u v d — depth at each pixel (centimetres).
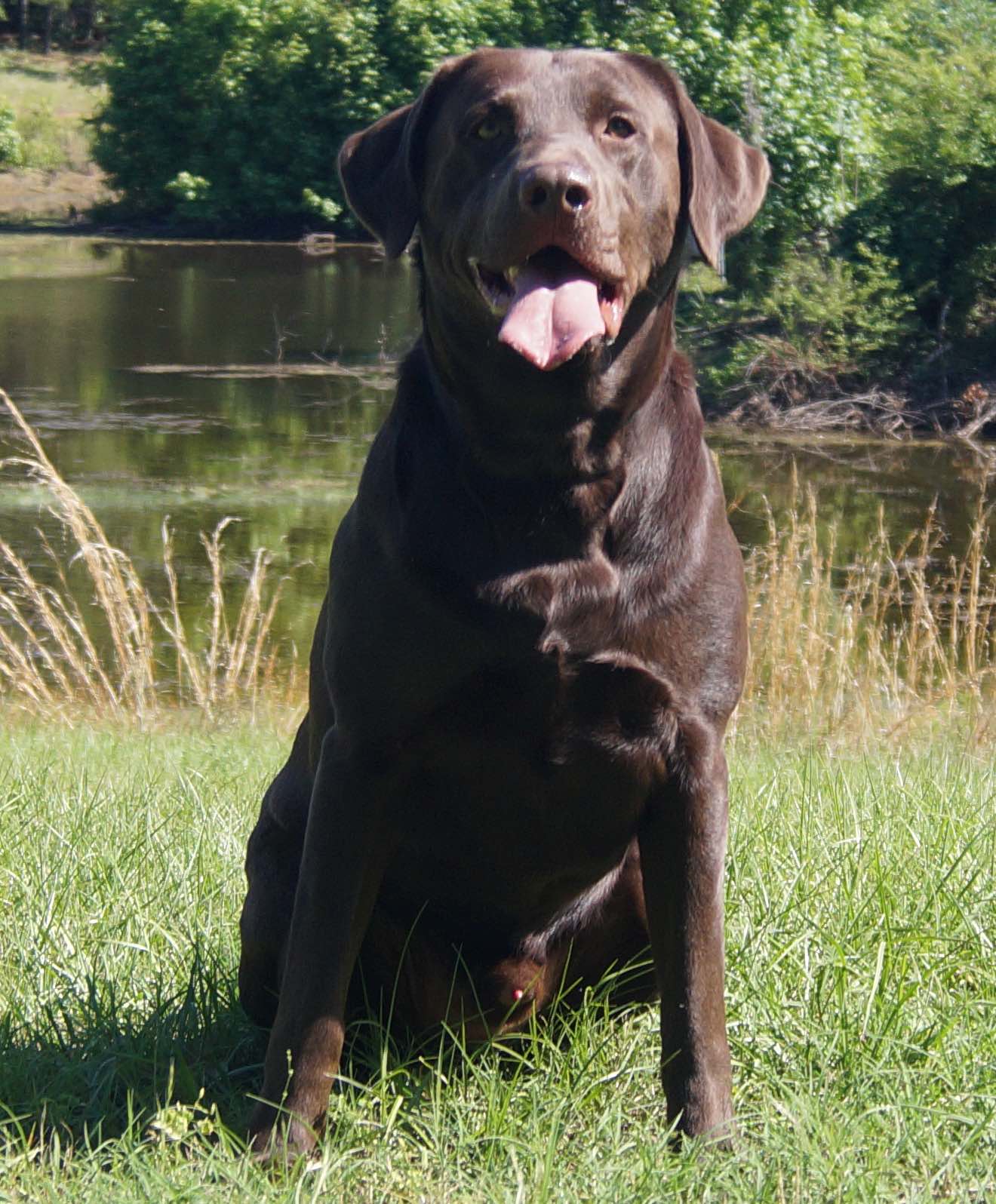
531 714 356
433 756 365
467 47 4147
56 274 3553
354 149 430
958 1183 328
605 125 386
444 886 389
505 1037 405
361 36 4331
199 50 4525
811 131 2698
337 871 363
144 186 4772
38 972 441
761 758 867
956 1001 408
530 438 352
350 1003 413
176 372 2497
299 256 3984
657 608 359
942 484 1944
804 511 1777
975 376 2452
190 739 964
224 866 533
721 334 2614
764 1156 333
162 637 1309
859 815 565
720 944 364
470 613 350
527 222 357
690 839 364
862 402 2412
